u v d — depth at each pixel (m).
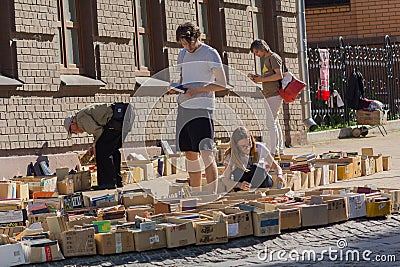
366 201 23.02
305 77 46.50
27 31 32.81
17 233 20.78
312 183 29.22
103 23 36.06
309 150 42.50
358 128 50.00
